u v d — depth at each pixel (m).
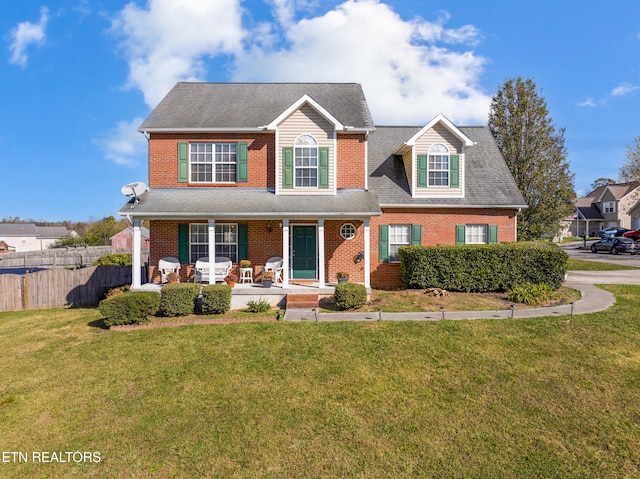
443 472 5.08
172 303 12.15
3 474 5.27
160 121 16.19
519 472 5.07
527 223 25.17
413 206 17.05
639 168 38.72
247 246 15.89
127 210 13.87
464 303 12.85
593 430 5.93
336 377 7.75
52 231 81.25
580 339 9.30
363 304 12.81
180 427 6.21
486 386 7.27
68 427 6.34
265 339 9.82
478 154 19.69
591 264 25.75
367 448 5.59
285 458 5.41
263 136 16.12
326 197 15.38
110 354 9.28
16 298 16.42
